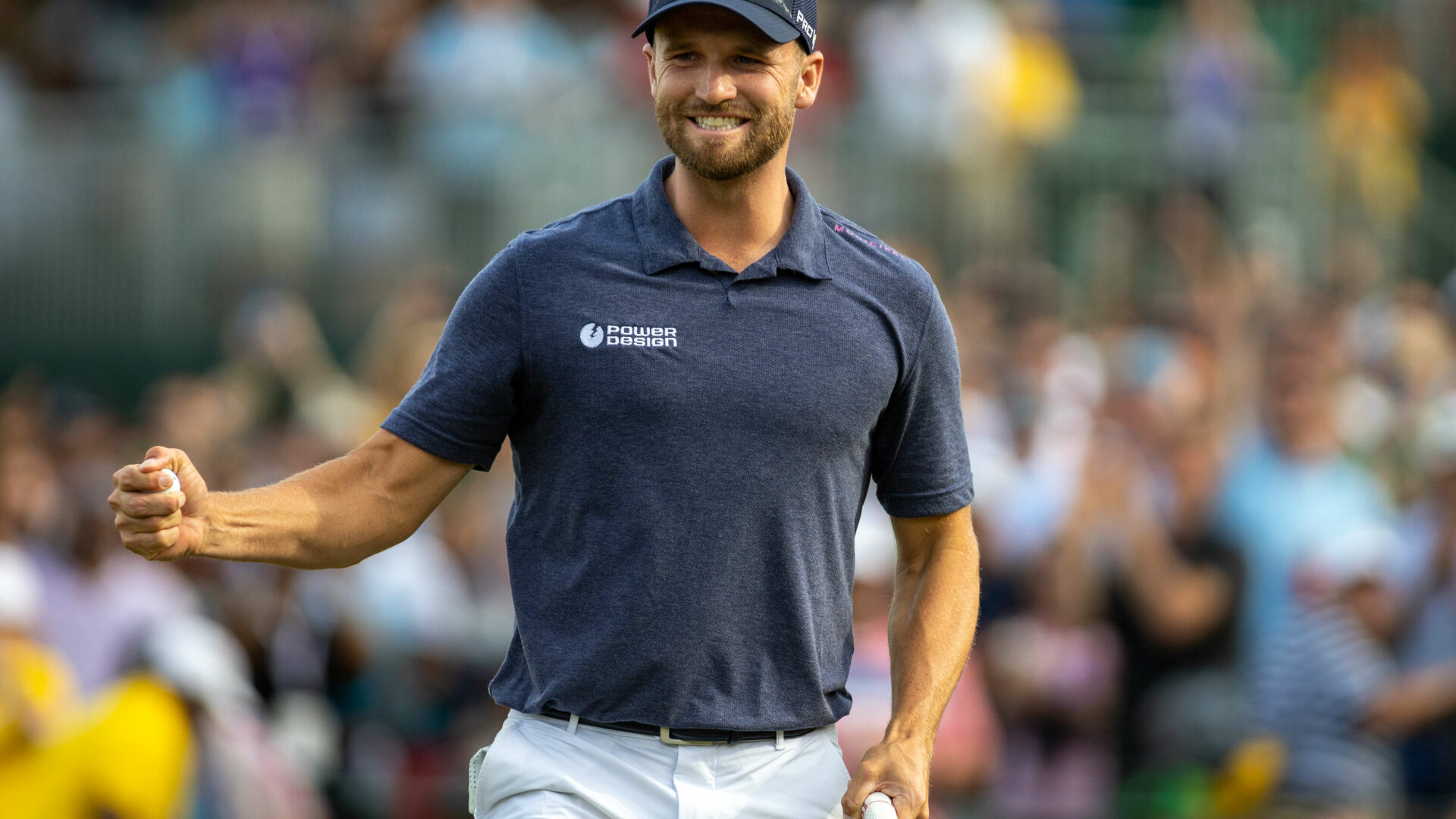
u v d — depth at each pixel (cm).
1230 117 3519
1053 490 2464
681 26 1023
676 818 1044
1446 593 2294
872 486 2275
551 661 1049
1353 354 2909
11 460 2592
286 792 2080
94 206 3578
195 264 3509
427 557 2519
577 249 1055
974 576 1134
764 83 1027
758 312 1043
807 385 1035
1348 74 3869
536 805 1051
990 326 2931
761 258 1053
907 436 1108
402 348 2988
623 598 1030
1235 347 2822
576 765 1054
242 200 3497
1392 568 2331
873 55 3391
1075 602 2350
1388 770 2266
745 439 1027
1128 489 2383
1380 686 2273
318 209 3428
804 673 1055
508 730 1095
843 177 3325
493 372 1041
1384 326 2991
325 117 3475
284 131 3497
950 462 1119
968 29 3397
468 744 2398
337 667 2361
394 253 3359
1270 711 2309
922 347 1086
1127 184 3456
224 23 3681
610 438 1027
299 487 1020
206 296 3488
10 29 4012
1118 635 2352
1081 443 2503
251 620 2302
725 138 1025
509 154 3316
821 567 1059
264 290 3403
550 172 3306
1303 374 2438
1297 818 2241
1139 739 2319
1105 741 2314
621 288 1040
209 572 2397
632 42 3366
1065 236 3416
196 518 962
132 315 3525
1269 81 3747
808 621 1050
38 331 3569
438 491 1063
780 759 1069
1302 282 3338
